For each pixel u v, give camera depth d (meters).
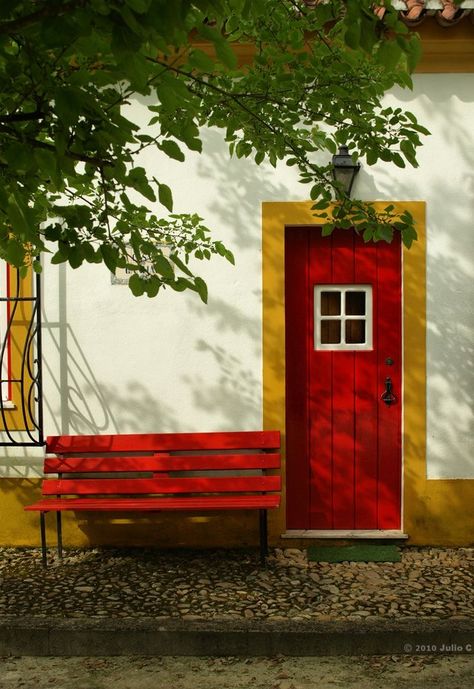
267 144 3.97
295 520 5.96
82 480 5.70
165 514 5.86
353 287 5.97
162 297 5.90
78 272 5.92
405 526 5.82
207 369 5.89
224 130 5.85
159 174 5.86
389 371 5.95
